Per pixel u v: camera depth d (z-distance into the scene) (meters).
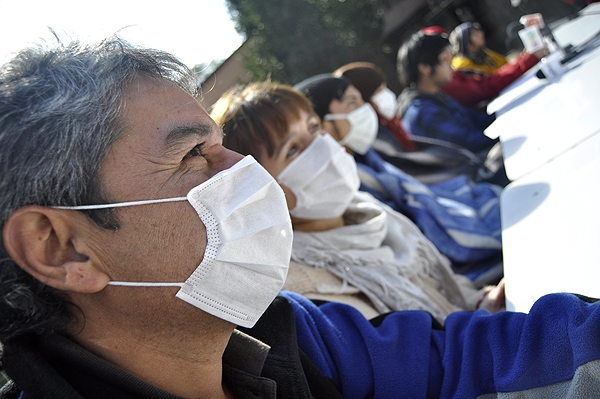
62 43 1.04
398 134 3.75
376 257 2.02
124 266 1.00
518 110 2.36
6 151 0.90
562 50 2.60
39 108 0.93
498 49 8.43
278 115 2.02
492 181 3.27
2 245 0.93
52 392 0.91
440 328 1.46
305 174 2.01
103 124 0.98
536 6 5.36
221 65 10.23
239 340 1.22
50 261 0.97
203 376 1.11
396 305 1.88
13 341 0.96
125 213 1.00
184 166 1.07
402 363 1.33
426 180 3.54
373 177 2.98
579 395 0.97
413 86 4.56
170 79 1.13
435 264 2.27
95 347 1.03
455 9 10.40
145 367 1.06
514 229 1.63
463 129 4.04
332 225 2.16
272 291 1.14
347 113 3.16
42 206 0.94
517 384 1.10
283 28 10.10
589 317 1.03
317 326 1.41
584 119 1.91
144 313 1.03
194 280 1.05
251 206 1.12
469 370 1.22
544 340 1.12
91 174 0.97
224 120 2.07
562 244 1.41
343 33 10.39
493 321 1.28
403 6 11.88
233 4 10.25
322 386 1.23
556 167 1.77
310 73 10.27
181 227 1.04
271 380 1.15
